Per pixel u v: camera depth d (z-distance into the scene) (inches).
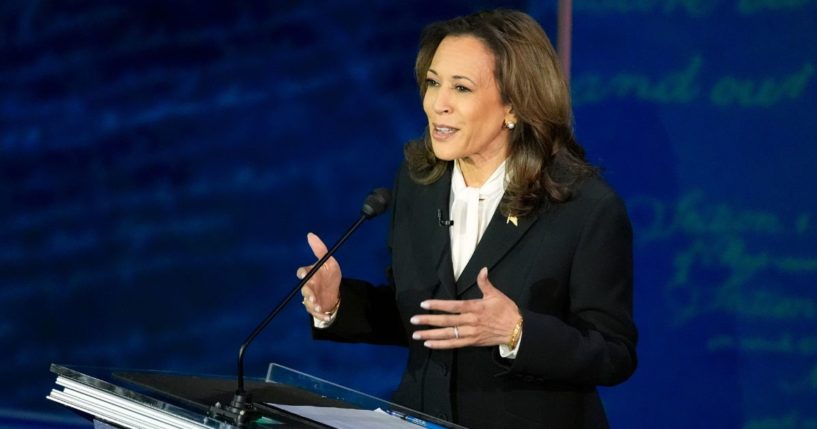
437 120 304.3
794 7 422.9
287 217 569.3
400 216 335.0
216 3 569.0
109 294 601.6
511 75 300.2
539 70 303.6
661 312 452.8
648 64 449.1
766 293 437.4
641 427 460.1
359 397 279.3
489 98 302.4
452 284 311.6
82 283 605.6
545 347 278.1
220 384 281.0
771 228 434.3
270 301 577.6
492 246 306.5
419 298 317.1
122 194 596.1
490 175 315.6
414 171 332.8
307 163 563.2
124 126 591.8
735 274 441.1
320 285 310.5
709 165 441.4
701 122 441.4
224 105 573.6
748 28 431.2
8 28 599.8
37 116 604.1
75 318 608.1
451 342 273.7
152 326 595.8
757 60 430.6
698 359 449.4
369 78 548.1
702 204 443.5
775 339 438.0
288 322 576.7
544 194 306.0
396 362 568.1
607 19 455.5
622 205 306.0
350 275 559.8
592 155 458.0
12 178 610.5
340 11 548.1
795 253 431.8
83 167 601.0
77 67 594.9
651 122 449.4
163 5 577.6
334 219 560.7
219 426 230.4
